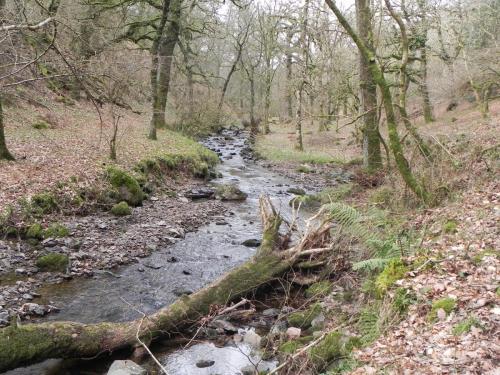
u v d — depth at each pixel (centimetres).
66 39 851
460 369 406
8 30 645
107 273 924
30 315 728
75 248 1013
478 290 530
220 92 3906
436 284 566
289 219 1339
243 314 753
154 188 1606
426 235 784
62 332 602
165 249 1092
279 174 2369
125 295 834
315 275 874
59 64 796
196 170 2006
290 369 550
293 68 4259
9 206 1042
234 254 1088
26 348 569
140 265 980
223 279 792
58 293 820
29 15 829
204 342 684
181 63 3788
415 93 2408
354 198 1410
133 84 1711
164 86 2756
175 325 693
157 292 857
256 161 2808
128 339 644
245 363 630
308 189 1967
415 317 526
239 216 1452
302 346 606
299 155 2888
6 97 1262
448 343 453
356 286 760
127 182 1398
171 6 2639
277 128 4631
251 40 4447
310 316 720
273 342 663
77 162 1439
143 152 1819
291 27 3238
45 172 1282
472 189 971
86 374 601
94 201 1282
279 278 828
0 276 847
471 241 670
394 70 1975
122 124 2278
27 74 893
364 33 1494
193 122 3234
